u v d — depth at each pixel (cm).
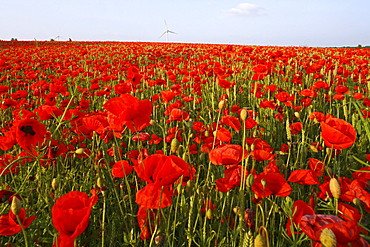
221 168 234
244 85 739
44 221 205
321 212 217
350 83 386
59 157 303
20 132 213
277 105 442
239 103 623
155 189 143
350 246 118
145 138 270
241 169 178
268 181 160
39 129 219
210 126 313
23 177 261
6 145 239
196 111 488
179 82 766
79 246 190
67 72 854
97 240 213
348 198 173
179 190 181
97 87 601
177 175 140
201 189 216
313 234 123
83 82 888
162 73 882
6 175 303
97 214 229
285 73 729
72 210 122
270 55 750
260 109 493
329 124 192
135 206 258
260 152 212
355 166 277
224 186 183
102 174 243
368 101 418
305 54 1290
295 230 171
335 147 188
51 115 304
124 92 367
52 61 1141
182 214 215
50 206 206
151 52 1472
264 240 128
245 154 185
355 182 173
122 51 1817
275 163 214
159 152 288
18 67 877
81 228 121
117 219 230
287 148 300
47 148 261
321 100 583
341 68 682
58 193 239
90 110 514
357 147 353
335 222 122
